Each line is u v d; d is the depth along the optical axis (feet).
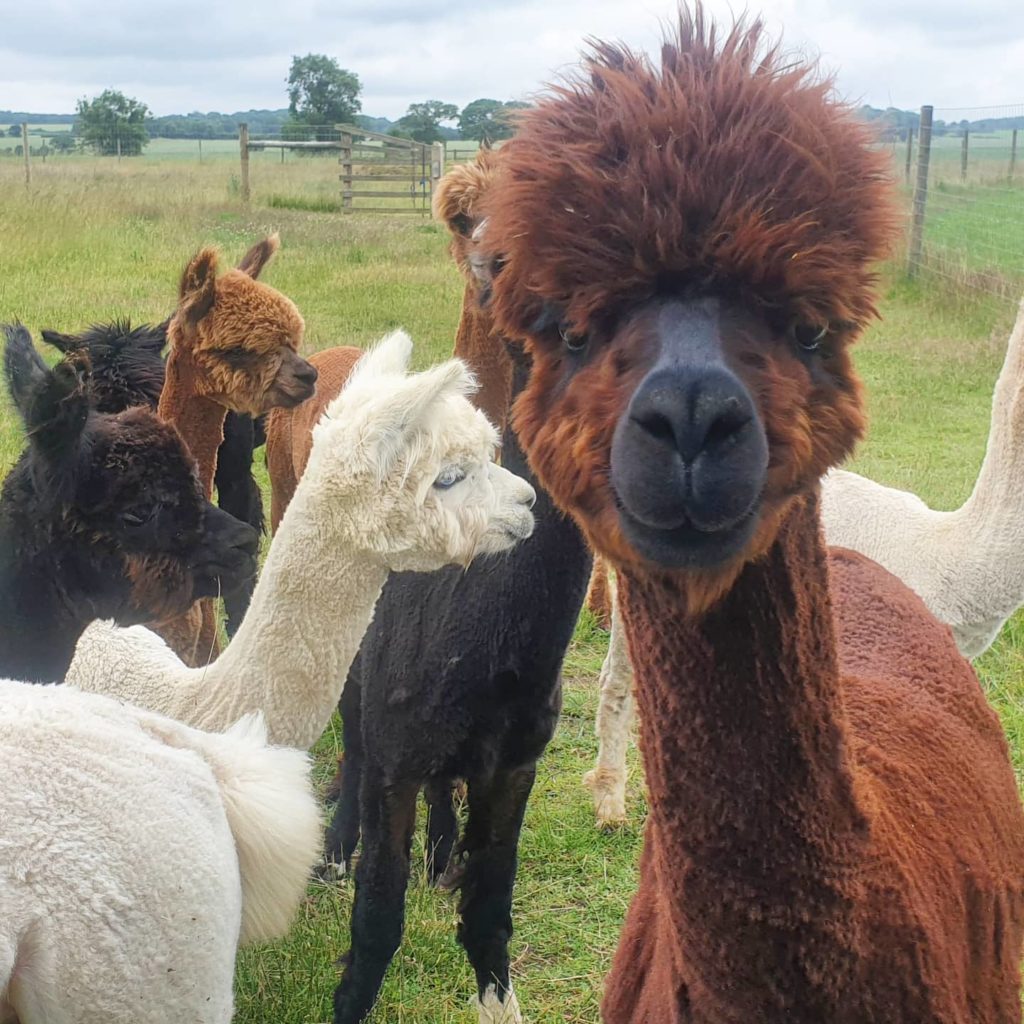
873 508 8.96
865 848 3.60
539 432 3.59
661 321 3.20
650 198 3.20
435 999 7.41
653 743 3.65
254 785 5.09
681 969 3.81
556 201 3.33
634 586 3.60
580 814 9.52
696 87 3.32
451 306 26.78
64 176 57.52
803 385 3.29
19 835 4.20
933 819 4.27
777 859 3.49
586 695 11.53
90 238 34.71
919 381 21.65
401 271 31.73
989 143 41.34
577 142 3.38
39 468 6.91
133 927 4.38
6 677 7.41
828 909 3.51
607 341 3.37
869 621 5.61
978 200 34.55
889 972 3.67
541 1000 7.48
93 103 105.40
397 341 6.51
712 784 3.50
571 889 8.60
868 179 3.38
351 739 8.13
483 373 8.64
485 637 6.08
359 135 58.90
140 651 6.72
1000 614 8.35
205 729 6.16
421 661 6.21
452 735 6.26
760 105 3.29
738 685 3.43
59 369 6.70
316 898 8.25
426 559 5.81
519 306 3.63
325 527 5.82
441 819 8.28
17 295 25.30
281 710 6.07
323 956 7.47
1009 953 4.56
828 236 3.26
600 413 3.28
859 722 4.58
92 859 4.32
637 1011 4.43
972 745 4.98
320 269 31.78
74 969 4.25
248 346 9.62
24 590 7.28
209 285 9.55
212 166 84.23
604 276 3.25
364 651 6.57
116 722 4.91
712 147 3.22
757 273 3.17
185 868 4.57
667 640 3.49
